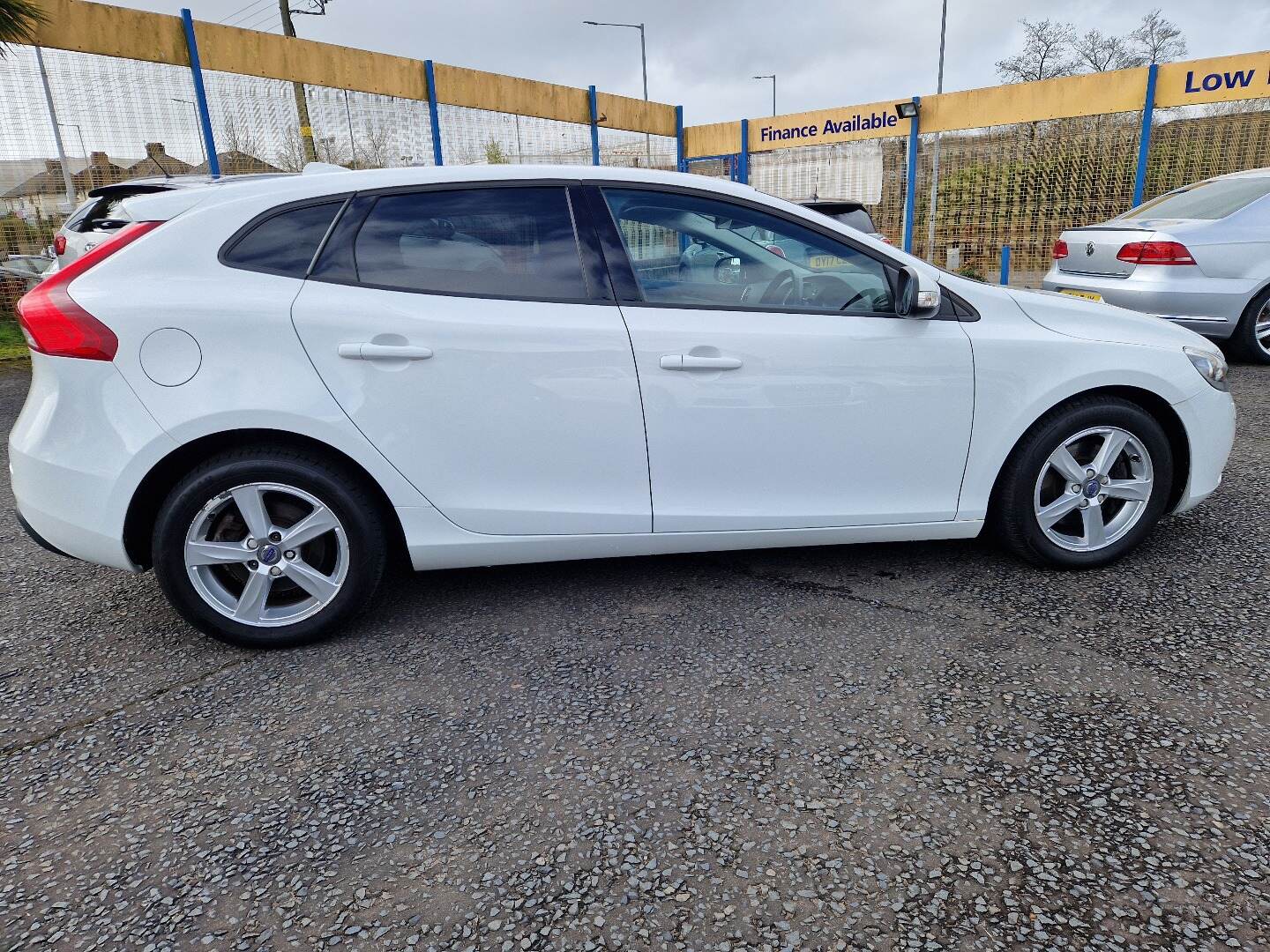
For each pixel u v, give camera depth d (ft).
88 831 6.44
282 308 8.58
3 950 5.32
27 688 8.55
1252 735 7.14
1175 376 10.37
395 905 5.64
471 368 8.86
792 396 9.45
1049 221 40.88
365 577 9.21
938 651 8.73
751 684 8.21
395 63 34.73
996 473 10.16
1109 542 10.59
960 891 5.62
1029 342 9.93
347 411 8.64
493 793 6.75
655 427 9.30
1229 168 36.47
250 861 6.08
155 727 7.80
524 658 8.85
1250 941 5.16
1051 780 6.67
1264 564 10.57
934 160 43.50
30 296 8.73
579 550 9.62
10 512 14.48
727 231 9.56
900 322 9.70
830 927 5.36
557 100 42.11
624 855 6.04
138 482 8.48
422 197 9.20
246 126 30.58
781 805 6.50
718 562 11.19
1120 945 5.16
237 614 9.01
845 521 9.98
